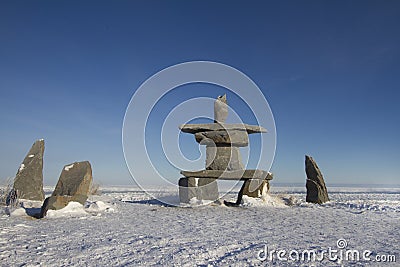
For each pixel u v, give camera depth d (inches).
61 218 310.7
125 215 343.9
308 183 568.4
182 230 256.1
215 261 169.5
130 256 174.4
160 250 188.1
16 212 331.9
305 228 278.2
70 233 235.5
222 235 237.6
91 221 296.4
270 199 486.6
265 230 263.9
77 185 346.0
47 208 320.2
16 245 195.8
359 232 263.4
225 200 515.8
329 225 298.0
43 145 506.3
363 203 562.6
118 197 637.9
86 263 161.3
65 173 360.8
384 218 359.9
